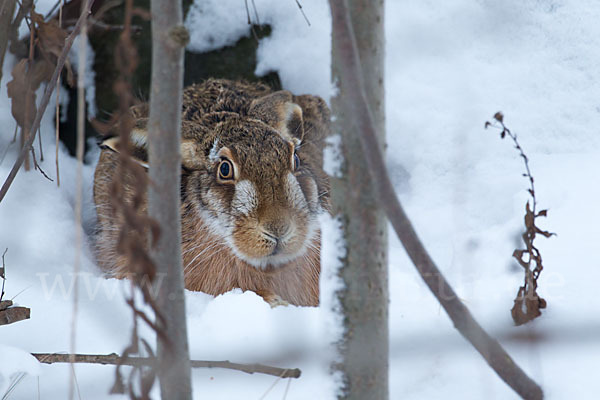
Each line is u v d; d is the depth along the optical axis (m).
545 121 11.59
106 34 12.38
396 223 3.69
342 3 3.51
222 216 9.32
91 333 6.65
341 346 4.09
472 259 8.62
